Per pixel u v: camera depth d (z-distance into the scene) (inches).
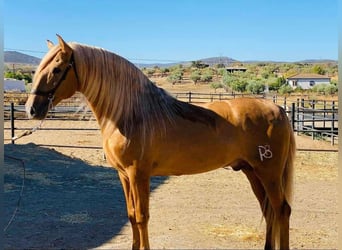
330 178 321.1
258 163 147.2
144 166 134.7
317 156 409.4
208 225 199.9
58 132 580.1
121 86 135.0
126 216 219.5
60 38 128.1
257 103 151.3
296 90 1878.7
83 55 133.3
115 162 138.0
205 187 290.0
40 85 129.2
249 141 146.0
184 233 187.2
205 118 142.0
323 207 237.0
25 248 170.1
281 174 150.4
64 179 311.1
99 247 171.3
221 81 2284.7
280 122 148.9
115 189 285.4
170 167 140.5
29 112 128.5
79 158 394.6
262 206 157.2
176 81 2423.7
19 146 421.1
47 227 198.8
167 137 136.2
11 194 263.1
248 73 2883.9
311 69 3294.8
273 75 2544.3
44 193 269.3
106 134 136.9
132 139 132.6
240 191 278.5
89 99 137.3
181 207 235.8
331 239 179.8
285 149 150.2
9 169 328.5
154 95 139.0
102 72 134.6
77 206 238.7
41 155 390.3
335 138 519.2
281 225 148.6
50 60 130.7
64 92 132.5
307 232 189.6
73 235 187.3
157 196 263.3
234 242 175.6
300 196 264.5
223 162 145.6
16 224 202.4
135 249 146.9
